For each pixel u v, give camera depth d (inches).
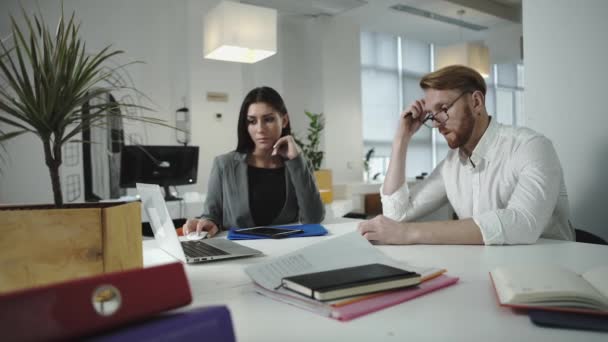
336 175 236.8
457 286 30.7
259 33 128.4
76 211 28.6
